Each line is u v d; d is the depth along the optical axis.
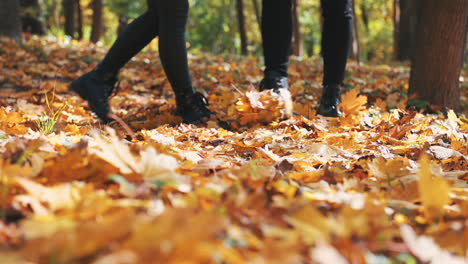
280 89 3.08
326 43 3.29
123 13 23.23
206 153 1.97
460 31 4.38
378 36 25.61
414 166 1.86
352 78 6.01
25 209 0.95
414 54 4.63
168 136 2.44
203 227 0.72
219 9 28.69
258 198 1.01
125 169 1.10
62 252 0.68
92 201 0.91
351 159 1.97
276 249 0.71
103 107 3.06
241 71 6.50
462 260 0.78
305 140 2.49
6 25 9.37
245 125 3.07
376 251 0.87
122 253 0.66
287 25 3.19
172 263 0.67
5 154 1.30
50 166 1.13
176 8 2.90
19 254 0.66
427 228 1.03
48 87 4.53
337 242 0.80
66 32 18.52
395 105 4.30
